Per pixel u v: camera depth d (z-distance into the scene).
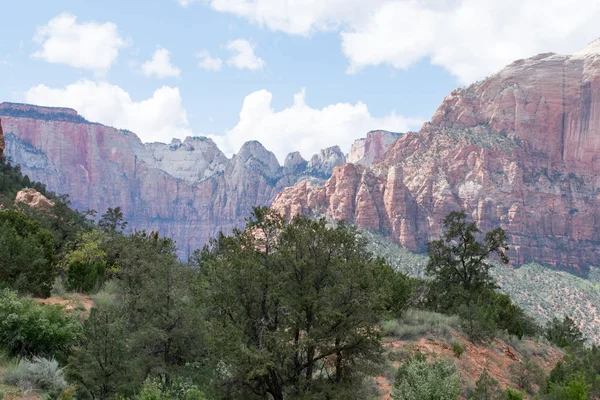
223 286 17.42
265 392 17.00
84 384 15.39
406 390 17.62
